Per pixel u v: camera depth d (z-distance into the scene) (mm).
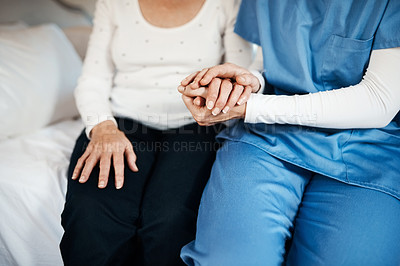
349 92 611
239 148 700
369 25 609
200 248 581
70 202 672
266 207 598
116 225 659
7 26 1339
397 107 592
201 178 734
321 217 593
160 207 674
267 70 757
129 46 871
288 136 698
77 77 1157
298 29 681
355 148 663
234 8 854
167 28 847
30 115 982
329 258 536
